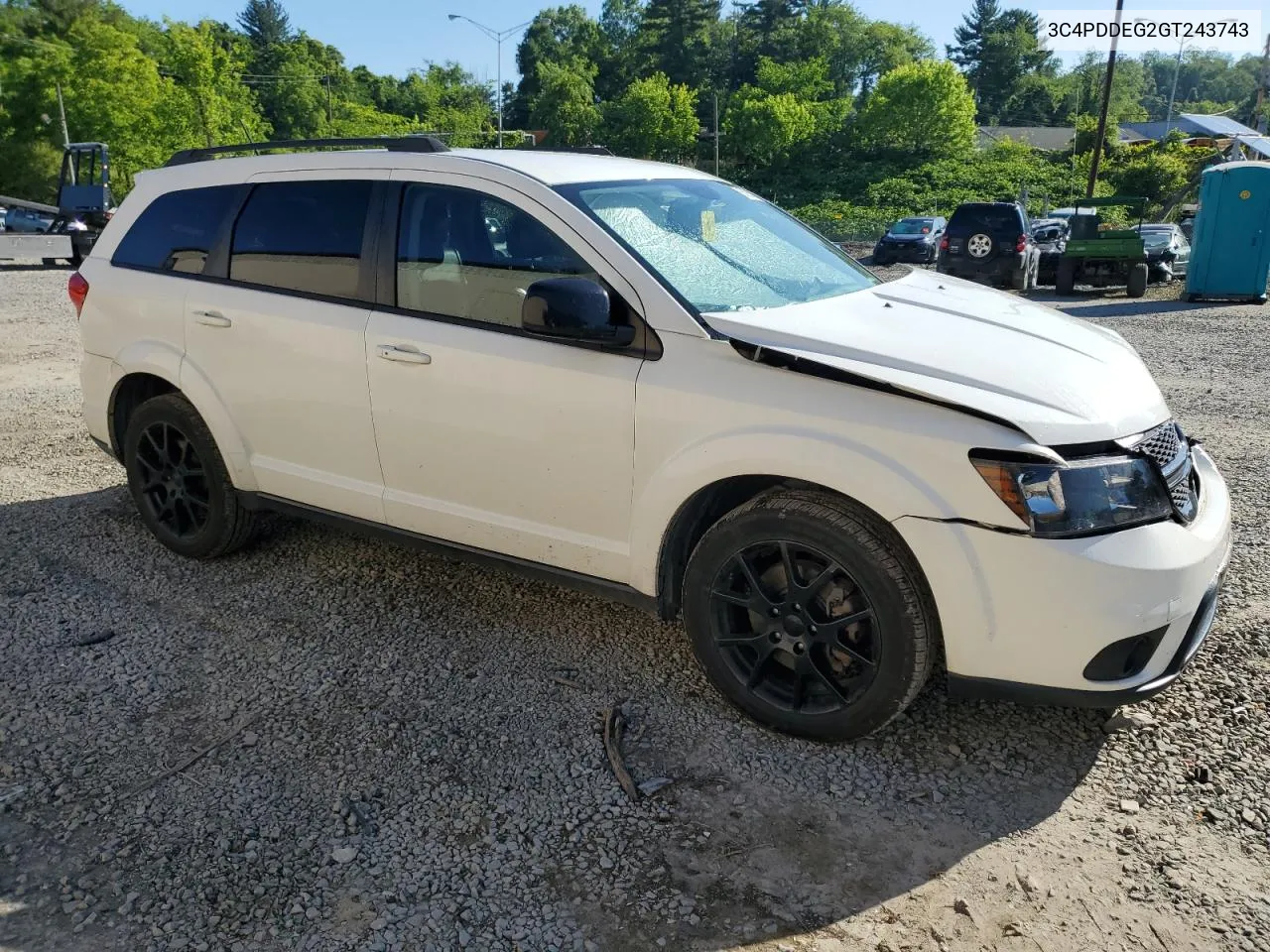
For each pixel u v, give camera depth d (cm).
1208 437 672
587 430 325
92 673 355
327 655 369
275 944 233
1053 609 268
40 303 1433
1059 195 6347
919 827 275
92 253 473
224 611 405
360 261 379
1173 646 283
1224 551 304
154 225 451
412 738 316
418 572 444
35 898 247
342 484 396
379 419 374
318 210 395
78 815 278
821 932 238
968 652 280
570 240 333
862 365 288
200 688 346
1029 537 267
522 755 308
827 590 302
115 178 5678
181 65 5656
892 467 277
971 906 245
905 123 8206
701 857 263
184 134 5734
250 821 276
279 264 404
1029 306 381
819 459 285
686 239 353
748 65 12231
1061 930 237
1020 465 267
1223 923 238
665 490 313
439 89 12175
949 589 275
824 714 305
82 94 5625
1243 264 1592
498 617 401
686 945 234
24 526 498
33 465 601
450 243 358
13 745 312
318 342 384
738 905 246
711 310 318
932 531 274
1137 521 275
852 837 271
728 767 302
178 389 448
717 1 12419
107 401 468
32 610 404
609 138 9644
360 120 9925
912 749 310
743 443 295
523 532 353
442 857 262
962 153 8206
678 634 387
